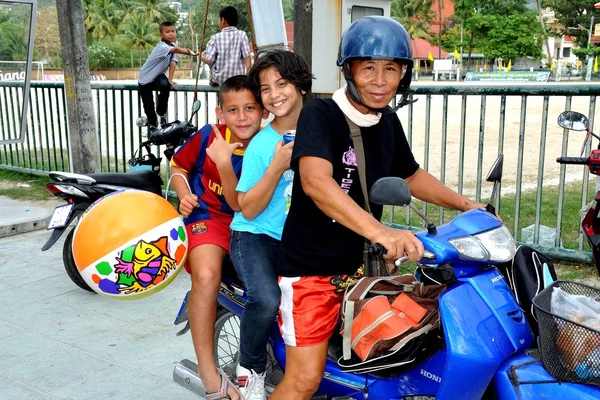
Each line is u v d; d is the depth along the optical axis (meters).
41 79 14.03
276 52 2.65
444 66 53.75
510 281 2.39
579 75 53.69
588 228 3.67
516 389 2.04
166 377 3.68
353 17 4.74
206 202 3.04
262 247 2.68
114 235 2.77
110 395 3.48
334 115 2.30
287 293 2.47
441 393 2.17
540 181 5.39
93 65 61.41
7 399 3.44
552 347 1.98
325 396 2.69
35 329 4.34
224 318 3.17
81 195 4.32
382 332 2.20
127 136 13.09
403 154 2.69
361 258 2.50
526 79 44.44
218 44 9.45
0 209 7.30
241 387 2.74
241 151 2.99
